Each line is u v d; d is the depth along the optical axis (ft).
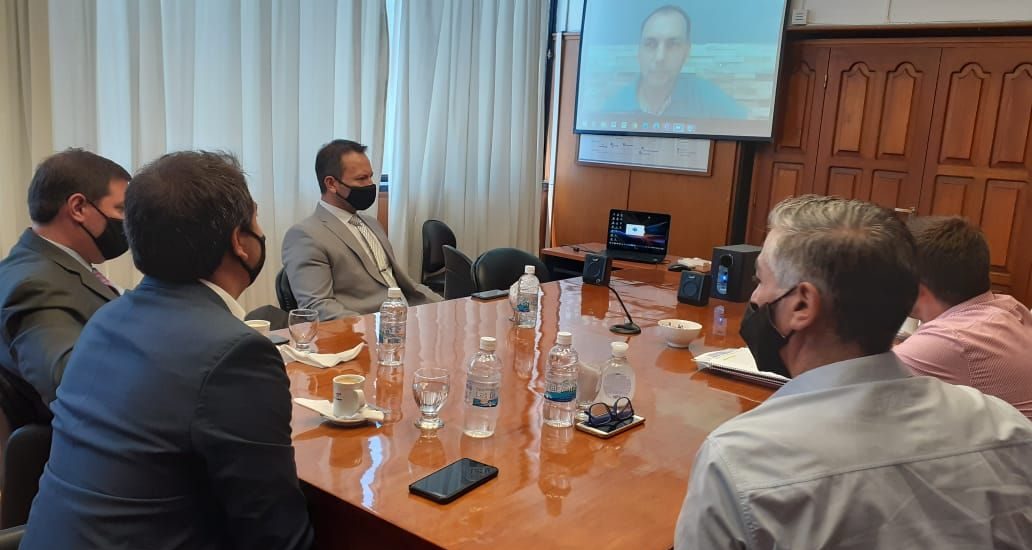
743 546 2.93
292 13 13.04
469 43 16.38
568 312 9.00
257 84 12.79
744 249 10.11
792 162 16.21
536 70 18.03
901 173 15.15
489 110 17.11
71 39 10.49
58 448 3.96
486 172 17.34
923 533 2.95
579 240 19.04
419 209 16.26
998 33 14.43
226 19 12.21
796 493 2.90
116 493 3.68
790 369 3.52
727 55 16.17
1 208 10.23
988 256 5.82
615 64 17.70
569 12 18.70
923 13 14.60
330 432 5.09
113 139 11.29
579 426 5.31
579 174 18.83
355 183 10.11
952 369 5.54
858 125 15.39
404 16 14.97
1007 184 14.25
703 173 16.89
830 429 3.05
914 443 3.07
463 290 12.26
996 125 14.20
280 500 3.90
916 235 5.90
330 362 6.50
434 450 4.87
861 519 2.90
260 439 3.80
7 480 5.09
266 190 13.07
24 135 10.37
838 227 3.21
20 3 9.98
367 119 14.80
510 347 7.32
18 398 5.54
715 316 9.14
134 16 11.03
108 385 3.88
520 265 11.78
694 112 16.76
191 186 3.92
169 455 3.67
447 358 6.85
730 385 6.48
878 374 3.21
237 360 3.77
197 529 3.83
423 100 15.70
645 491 4.43
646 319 8.82
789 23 15.74
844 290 3.15
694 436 5.32
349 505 4.14
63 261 5.90
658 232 14.69
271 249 13.29
